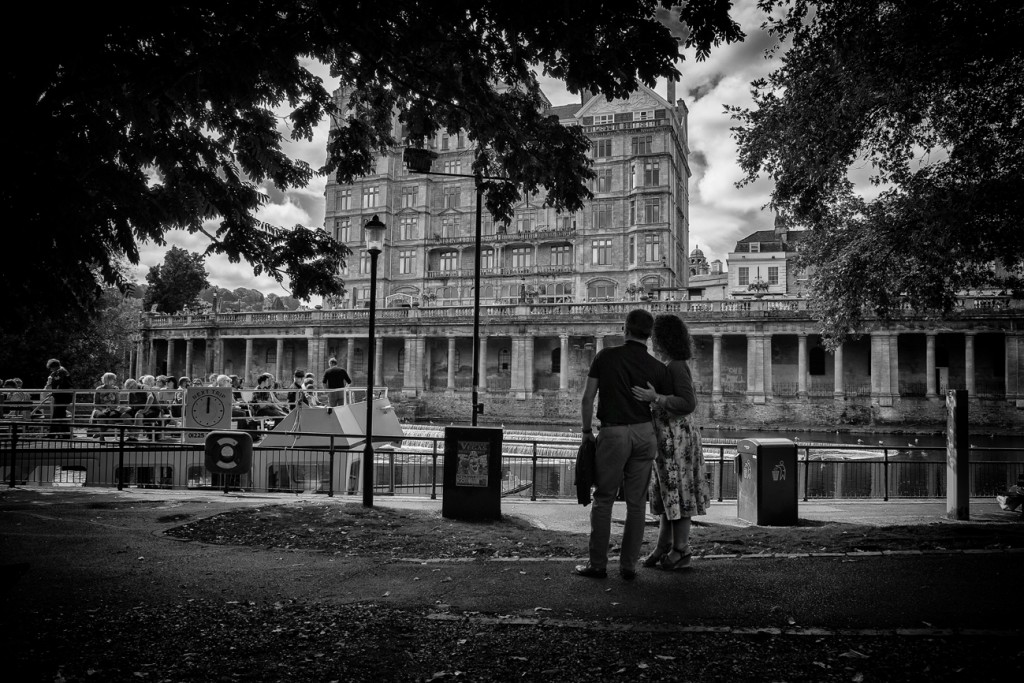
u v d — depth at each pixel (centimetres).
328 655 476
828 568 668
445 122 1091
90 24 611
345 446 1845
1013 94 1255
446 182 8775
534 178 1091
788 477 1093
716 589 605
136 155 888
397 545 873
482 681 427
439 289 8550
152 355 8325
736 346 6259
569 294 7838
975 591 587
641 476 638
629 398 629
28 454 1833
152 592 650
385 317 7056
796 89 1406
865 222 1622
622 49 764
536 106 1044
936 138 1463
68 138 747
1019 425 4906
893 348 5356
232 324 7744
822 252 1723
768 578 635
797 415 5506
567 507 1377
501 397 6481
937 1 1126
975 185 1349
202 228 988
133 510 1166
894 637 486
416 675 439
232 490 1630
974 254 1470
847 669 431
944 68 1204
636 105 8131
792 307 5650
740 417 5650
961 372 5678
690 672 432
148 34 711
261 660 468
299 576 707
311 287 1030
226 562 775
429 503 1423
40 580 693
